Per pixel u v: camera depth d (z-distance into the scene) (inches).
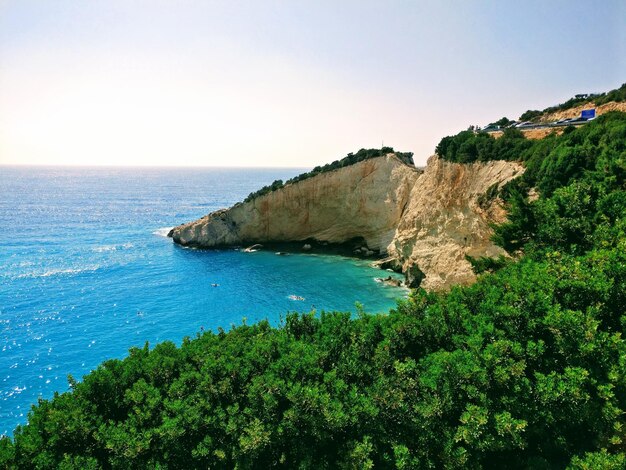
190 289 2348.7
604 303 583.2
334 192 3198.8
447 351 562.3
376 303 2091.5
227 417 488.7
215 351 593.3
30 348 1647.4
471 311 644.7
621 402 515.5
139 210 6535.4
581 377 480.1
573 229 836.0
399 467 431.2
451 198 2069.4
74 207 6786.4
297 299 2166.6
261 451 460.1
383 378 516.1
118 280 2524.6
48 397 1326.3
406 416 478.6
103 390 528.7
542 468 460.4
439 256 2113.7
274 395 495.5
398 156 3171.8
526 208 991.6
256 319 1934.1
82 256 3161.9
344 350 585.0
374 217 3080.7
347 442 459.8
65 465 413.4
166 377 557.6
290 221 3336.6
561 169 1154.7
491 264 1053.2
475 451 462.6
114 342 1708.9
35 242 3710.6
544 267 676.1
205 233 3462.1
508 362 497.7
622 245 664.4
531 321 541.0
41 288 2368.4
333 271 2669.8
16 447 441.7
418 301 669.9
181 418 466.6
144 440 446.3
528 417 479.5
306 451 464.1
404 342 590.2
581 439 519.2
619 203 834.8
